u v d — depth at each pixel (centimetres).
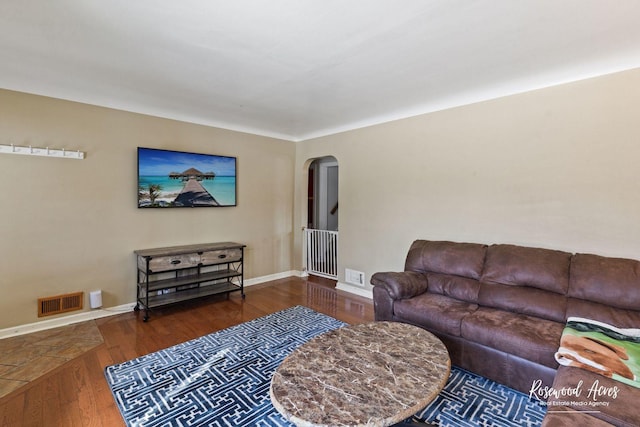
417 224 358
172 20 180
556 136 259
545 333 200
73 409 187
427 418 180
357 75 261
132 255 351
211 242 420
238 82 277
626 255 230
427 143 346
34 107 289
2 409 186
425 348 185
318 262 519
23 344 268
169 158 373
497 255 268
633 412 126
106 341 276
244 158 453
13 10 170
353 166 428
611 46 210
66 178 307
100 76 264
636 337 179
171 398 198
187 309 359
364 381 151
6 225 279
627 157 229
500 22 182
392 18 178
